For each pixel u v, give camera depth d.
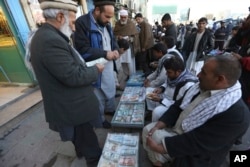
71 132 1.35
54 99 1.18
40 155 1.91
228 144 1.09
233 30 3.81
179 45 6.55
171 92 1.99
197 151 1.10
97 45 1.83
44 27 1.06
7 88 3.57
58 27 1.11
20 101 2.95
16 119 2.49
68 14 1.11
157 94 2.18
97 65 1.32
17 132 2.30
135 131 2.15
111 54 1.78
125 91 2.77
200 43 3.63
